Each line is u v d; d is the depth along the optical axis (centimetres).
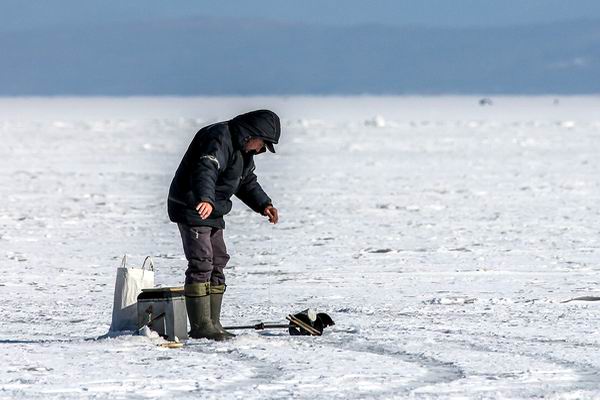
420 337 3478
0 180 11062
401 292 4588
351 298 4428
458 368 2994
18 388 2741
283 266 5419
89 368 2981
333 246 6175
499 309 4103
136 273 3506
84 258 5728
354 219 7569
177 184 3444
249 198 3544
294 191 9812
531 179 11212
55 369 2966
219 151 3366
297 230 6950
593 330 3619
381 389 2747
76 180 11125
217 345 3328
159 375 2891
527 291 4591
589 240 6419
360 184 10588
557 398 2642
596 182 10812
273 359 3111
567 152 16200
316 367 3000
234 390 2731
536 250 5994
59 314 4091
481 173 12056
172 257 5753
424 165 13388
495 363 3055
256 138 3419
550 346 3312
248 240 6456
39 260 5647
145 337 3372
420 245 6206
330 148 17238
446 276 5066
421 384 2805
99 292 4650
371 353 3219
